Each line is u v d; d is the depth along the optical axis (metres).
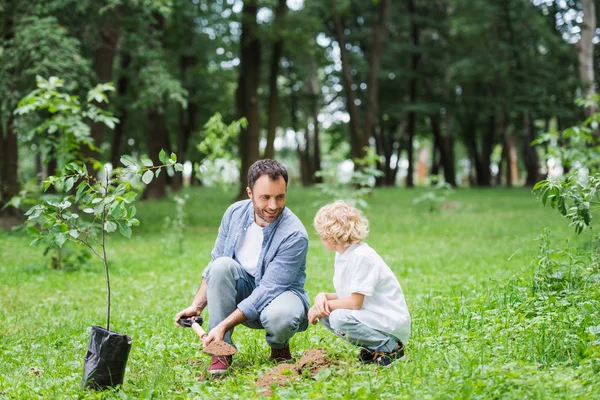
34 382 4.44
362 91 34.84
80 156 10.03
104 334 4.13
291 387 3.88
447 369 4.00
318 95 36.28
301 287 4.71
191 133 31.25
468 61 30.52
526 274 6.43
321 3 24.81
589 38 21.27
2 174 15.65
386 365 4.30
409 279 8.89
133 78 18.34
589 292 5.40
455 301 6.25
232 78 30.64
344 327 4.35
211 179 15.34
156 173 4.36
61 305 7.58
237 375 4.30
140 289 8.58
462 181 60.44
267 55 30.72
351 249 4.37
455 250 11.95
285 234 4.52
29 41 12.86
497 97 31.28
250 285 4.65
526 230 14.80
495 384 3.59
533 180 36.28
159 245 13.19
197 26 27.33
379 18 26.14
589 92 21.14
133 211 4.31
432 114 34.47
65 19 15.38
